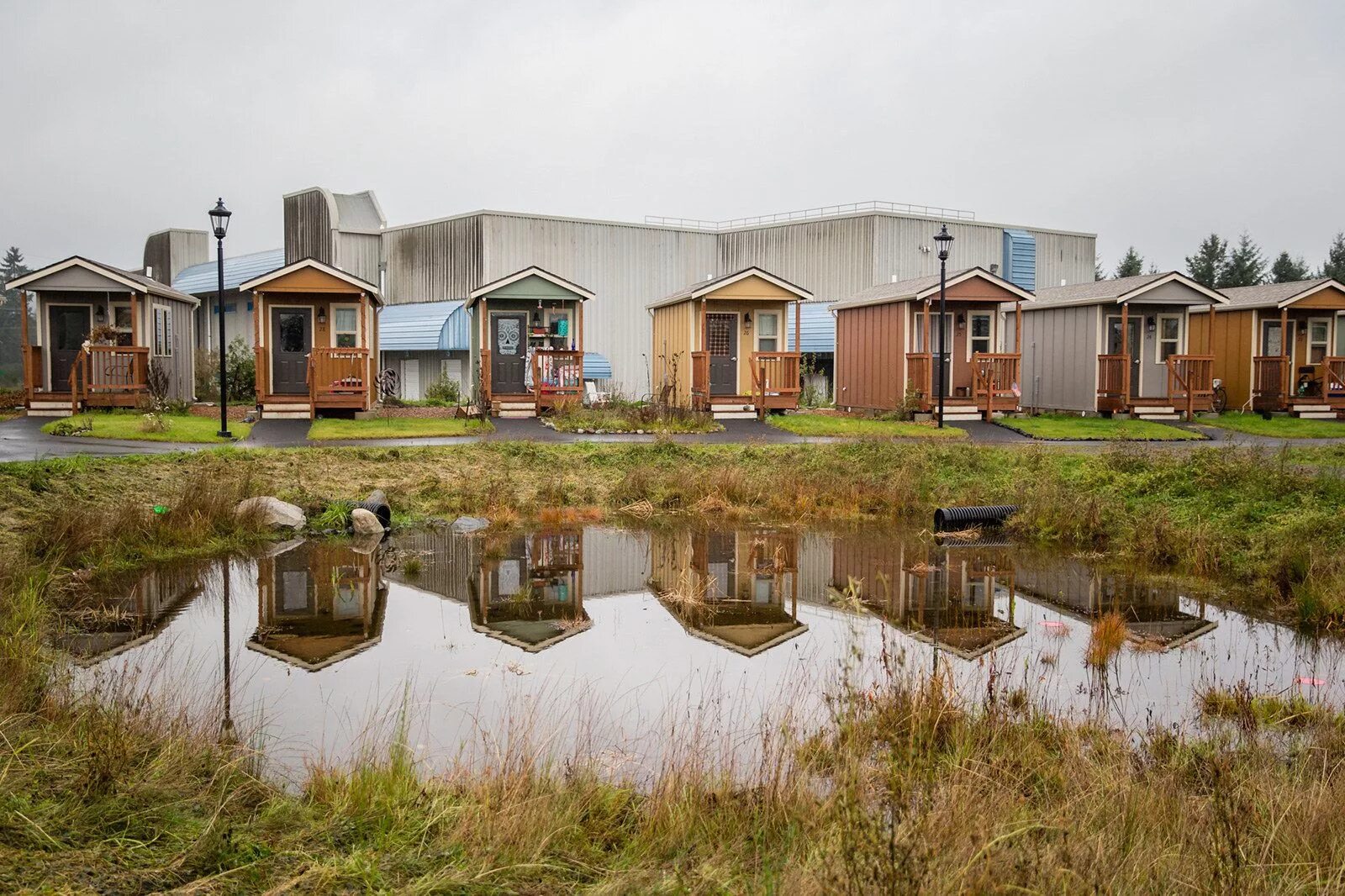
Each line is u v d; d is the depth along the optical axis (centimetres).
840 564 1211
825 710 669
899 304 2523
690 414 2295
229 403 2592
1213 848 435
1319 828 466
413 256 3962
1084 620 948
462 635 878
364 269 4056
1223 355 2911
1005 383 2512
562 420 2230
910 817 450
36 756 518
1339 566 1020
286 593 1031
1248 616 966
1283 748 617
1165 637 887
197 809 483
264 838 457
